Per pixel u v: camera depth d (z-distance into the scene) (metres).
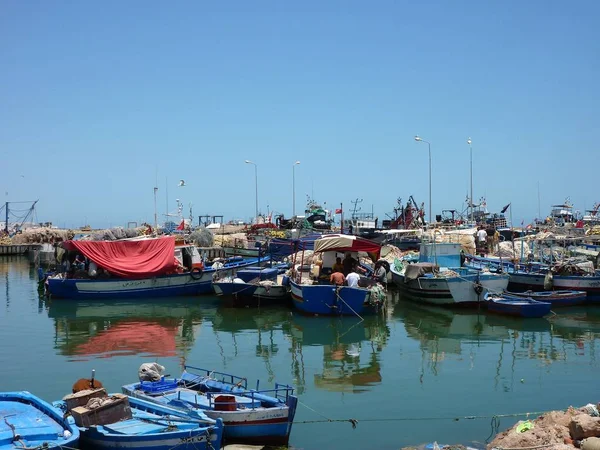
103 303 33.97
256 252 51.00
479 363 20.45
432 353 22.05
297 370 19.72
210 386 15.40
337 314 28.77
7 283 45.12
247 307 32.09
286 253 49.78
